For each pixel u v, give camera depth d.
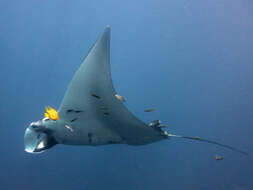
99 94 3.20
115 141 3.71
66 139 3.81
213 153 8.53
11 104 10.73
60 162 8.42
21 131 9.80
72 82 3.30
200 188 7.62
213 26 12.69
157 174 7.98
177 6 13.82
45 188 7.77
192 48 12.15
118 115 3.26
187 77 11.28
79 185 7.74
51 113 2.81
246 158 8.30
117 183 7.74
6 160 8.76
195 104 10.18
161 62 12.23
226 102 10.02
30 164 8.48
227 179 7.88
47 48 14.30
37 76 12.98
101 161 8.08
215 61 11.44
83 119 3.51
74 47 14.62
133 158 8.02
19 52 13.77
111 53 13.79
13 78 12.54
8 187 7.88
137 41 14.17
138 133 3.44
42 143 3.95
